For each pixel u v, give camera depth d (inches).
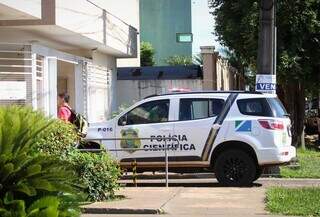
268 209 383.6
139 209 382.6
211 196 436.8
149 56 2162.9
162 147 521.0
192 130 518.6
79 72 832.9
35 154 235.0
